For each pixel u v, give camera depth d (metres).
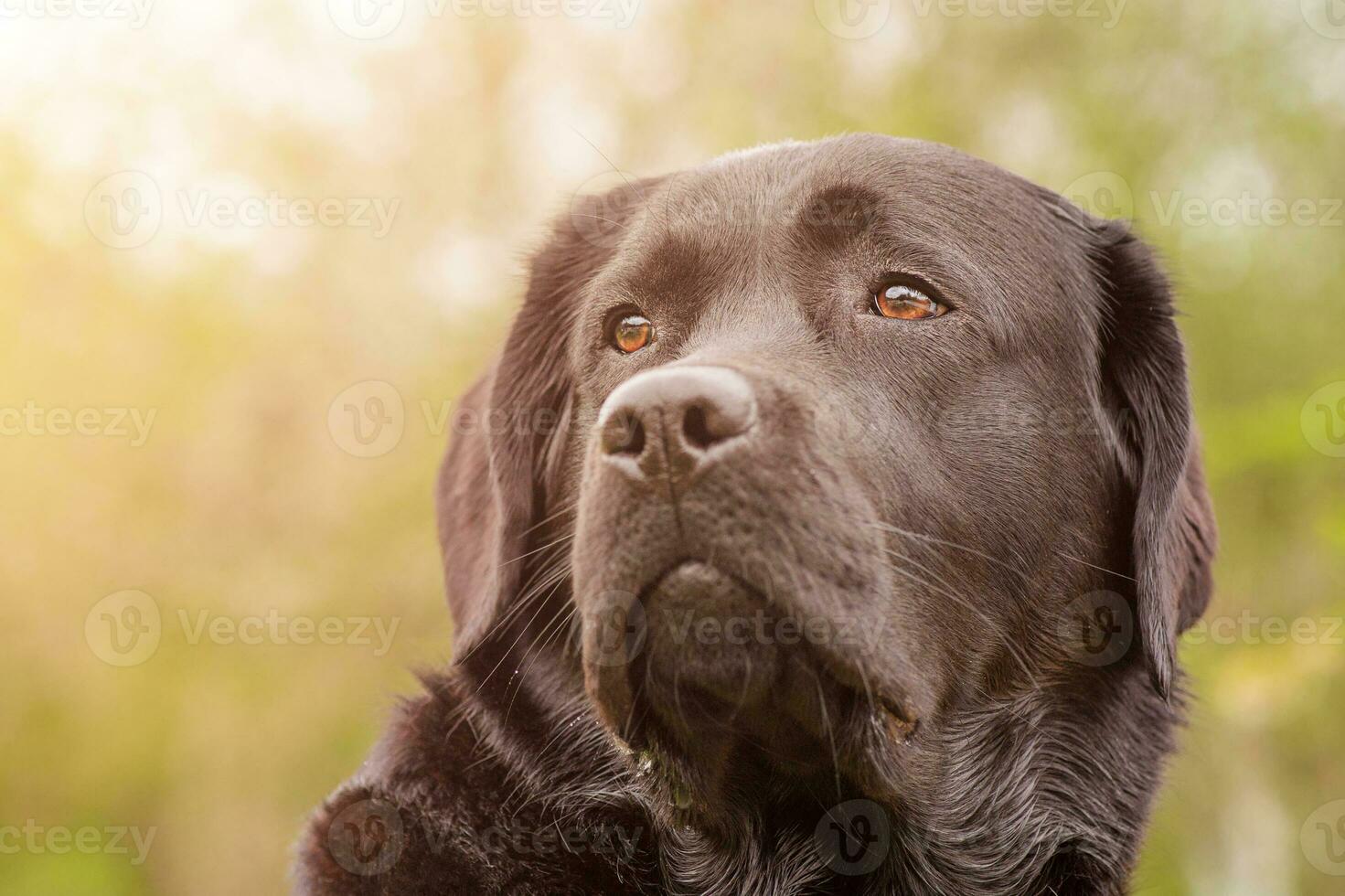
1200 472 4.58
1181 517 4.16
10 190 17.95
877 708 3.43
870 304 3.81
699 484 3.05
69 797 18.12
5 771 17.75
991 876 3.97
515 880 4.00
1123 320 4.27
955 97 16.41
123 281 18.45
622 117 16.89
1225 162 16.33
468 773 4.12
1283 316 15.46
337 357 17.45
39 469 17.45
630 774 4.07
